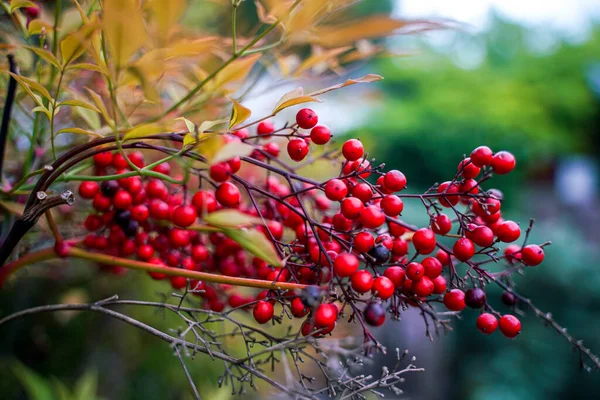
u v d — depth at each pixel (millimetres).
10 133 343
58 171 241
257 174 379
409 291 250
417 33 296
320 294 230
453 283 263
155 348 541
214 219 220
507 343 1211
